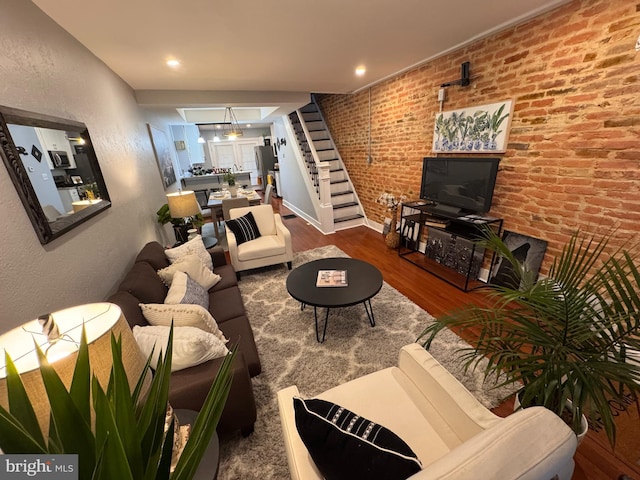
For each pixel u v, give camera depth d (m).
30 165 1.21
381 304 2.58
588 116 1.87
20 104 1.24
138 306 1.52
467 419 0.92
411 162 3.68
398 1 1.75
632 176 1.73
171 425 0.61
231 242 3.11
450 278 3.02
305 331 2.26
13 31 1.26
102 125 2.17
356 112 4.65
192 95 3.72
